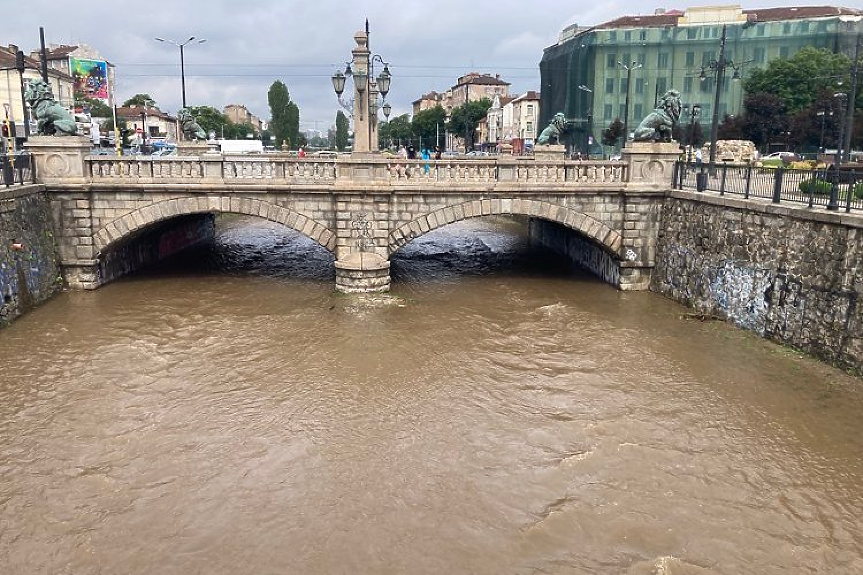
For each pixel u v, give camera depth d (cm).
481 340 2148
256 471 1348
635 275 2767
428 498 1259
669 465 1379
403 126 15450
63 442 1460
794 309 1931
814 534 1159
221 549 1112
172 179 2561
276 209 2619
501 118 11944
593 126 8144
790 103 6681
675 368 1894
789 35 7500
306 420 1573
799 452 1424
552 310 2483
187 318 2355
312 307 2503
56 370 1864
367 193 2583
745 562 1090
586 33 8219
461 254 3762
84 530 1161
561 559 1094
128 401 1672
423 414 1609
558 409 1642
